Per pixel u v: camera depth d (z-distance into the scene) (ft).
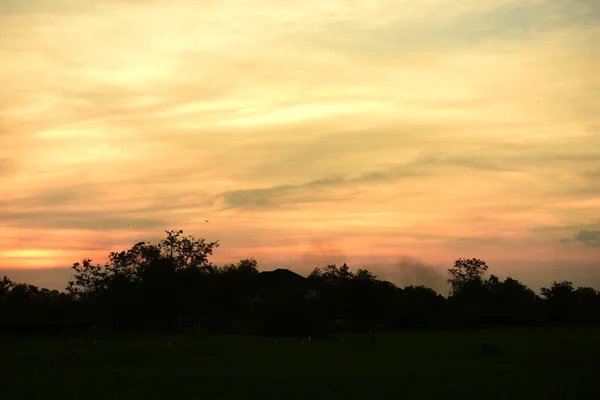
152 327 360.07
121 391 92.99
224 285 393.29
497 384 98.48
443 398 84.69
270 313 289.74
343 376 110.73
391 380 104.58
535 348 182.09
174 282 353.31
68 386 99.14
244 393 90.12
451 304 479.00
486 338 252.21
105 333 346.95
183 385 99.35
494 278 547.08
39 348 203.72
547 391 90.53
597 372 115.55
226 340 254.47
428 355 161.07
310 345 212.43
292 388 95.09
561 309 456.04
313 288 414.82
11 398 87.15
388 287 409.49
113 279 369.71
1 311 366.63
